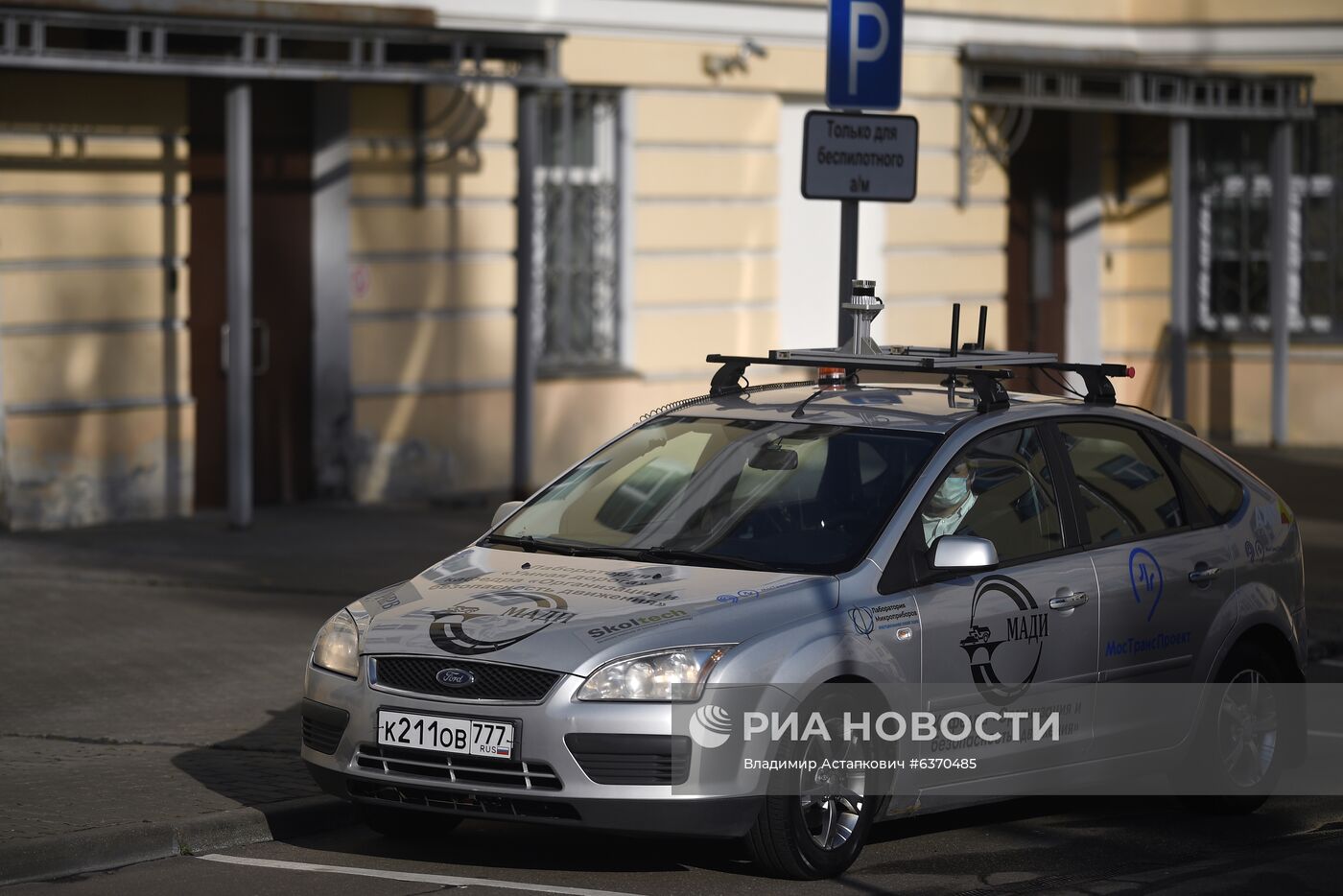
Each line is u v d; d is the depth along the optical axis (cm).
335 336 5456
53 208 4878
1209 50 7175
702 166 6209
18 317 4844
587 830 2230
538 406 5881
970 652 2455
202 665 3541
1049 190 7481
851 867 2417
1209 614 2769
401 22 4975
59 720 3108
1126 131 7544
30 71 4809
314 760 2383
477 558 2583
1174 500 2808
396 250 5553
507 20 5641
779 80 6334
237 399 4925
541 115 5897
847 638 2328
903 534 2452
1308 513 5662
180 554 4625
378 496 5575
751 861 2347
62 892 2255
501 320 5800
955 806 2492
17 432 4862
